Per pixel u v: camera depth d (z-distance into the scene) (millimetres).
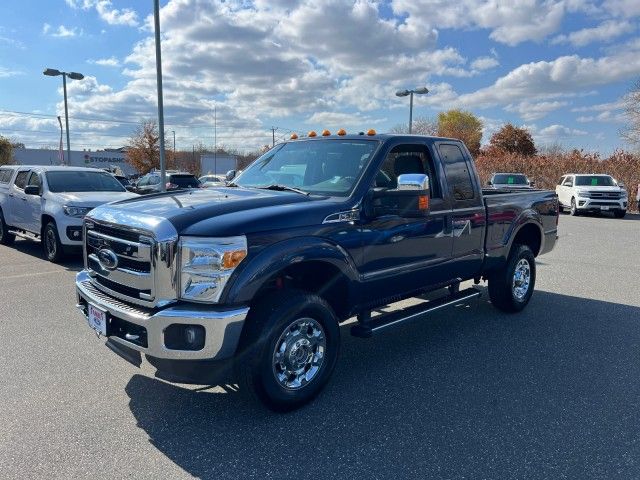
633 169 29578
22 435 3500
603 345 5430
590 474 3105
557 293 7793
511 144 62250
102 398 4070
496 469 3152
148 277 3518
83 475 3057
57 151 68625
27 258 10320
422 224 4887
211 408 3926
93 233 4082
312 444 3428
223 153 70312
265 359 3600
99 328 3797
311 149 5004
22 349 5117
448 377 4562
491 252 5957
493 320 6316
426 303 5270
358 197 4281
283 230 3713
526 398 4148
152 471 3107
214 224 3480
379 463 3209
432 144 5176
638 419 3811
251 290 3475
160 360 3521
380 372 4668
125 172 72188
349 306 4320
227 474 3090
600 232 16594
